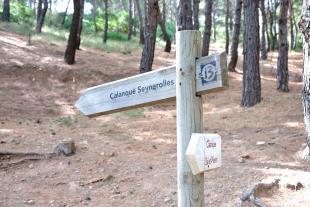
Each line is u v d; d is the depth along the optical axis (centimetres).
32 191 556
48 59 1553
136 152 720
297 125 873
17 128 894
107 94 319
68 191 556
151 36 1336
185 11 1097
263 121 952
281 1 1436
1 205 506
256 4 1182
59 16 3544
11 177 607
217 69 257
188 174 270
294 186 514
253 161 640
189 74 269
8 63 1428
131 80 303
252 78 1178
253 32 1177
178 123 275
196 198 270
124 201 518
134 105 303
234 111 1126
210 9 1853
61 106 1185
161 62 1930
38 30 2275
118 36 3131
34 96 1249
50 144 765
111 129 909
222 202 483
